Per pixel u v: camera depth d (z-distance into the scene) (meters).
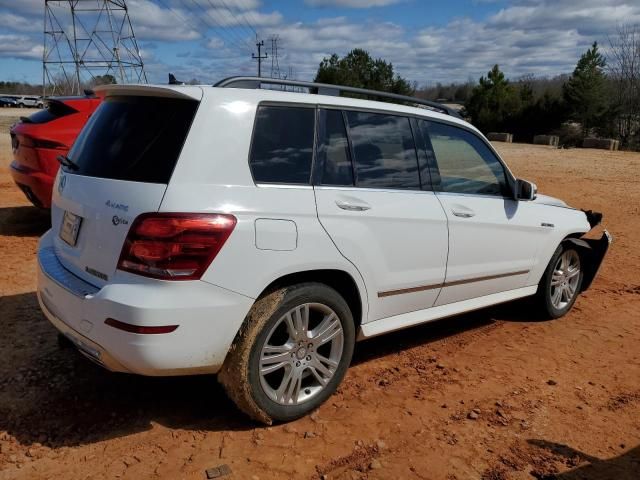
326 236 3.41
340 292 3.75
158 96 3.29
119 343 2.92
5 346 4.27
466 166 4.52
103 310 2.95
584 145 34.94
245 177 3.17
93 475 2.95
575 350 4.84
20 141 7.25
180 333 2.94
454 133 4.48
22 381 3.80
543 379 4.25
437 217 4.09
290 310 3.31
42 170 7.04
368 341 4.84
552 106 45.72
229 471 3.02
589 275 5.82
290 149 3.41
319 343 3.50
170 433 3.33
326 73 56.25
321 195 3.46
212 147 3.09
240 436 3.33
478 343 4.91
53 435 3.26
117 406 3.58
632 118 43.59
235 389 3.21
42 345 4.32
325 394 3.61
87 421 3.41
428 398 3.88
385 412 3.67
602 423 3.67
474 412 3.71
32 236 7.54
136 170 3.11
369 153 3.83
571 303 5.73
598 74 43.88
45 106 7.79
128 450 3.16
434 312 4.35
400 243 3.86
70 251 3.41
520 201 4.92
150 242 2.89
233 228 3.02
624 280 7.05
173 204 2.92
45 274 3.44
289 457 3.16
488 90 50.06
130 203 2.99
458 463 3.19
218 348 3.08
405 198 3.92
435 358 4.55
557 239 5.26
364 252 3.63
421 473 3.09
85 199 3.26
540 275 5.27
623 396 4.04
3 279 5.70
